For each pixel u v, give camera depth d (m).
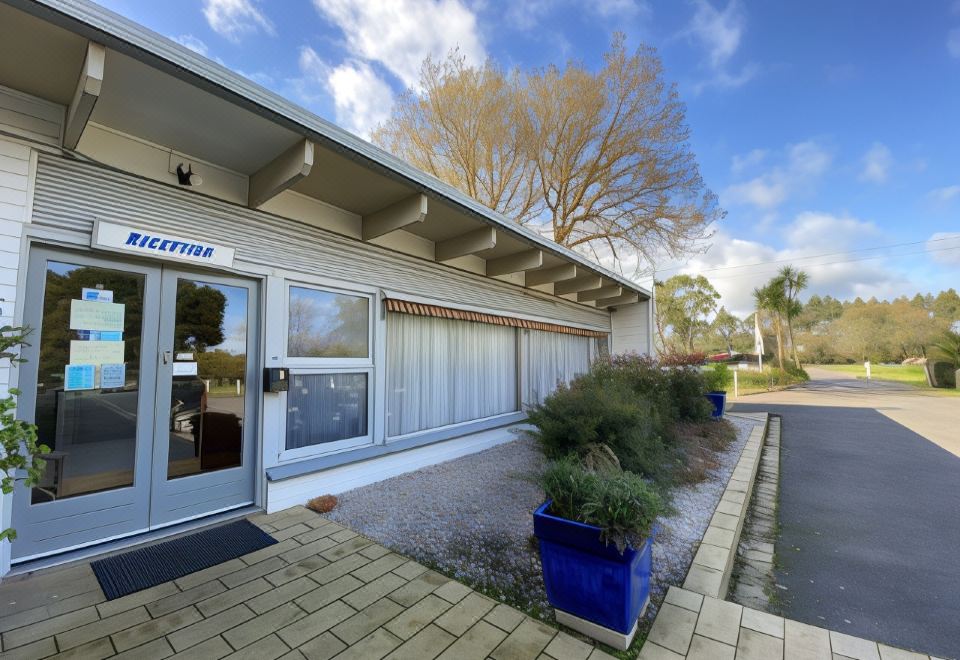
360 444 4.80
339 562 2.91
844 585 3.05
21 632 2.13
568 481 2.44
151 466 3.30
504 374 7.48
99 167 3.04
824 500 4.92
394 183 4.00
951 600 2.84
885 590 2.98
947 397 15.58
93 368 3.05
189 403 3.53
